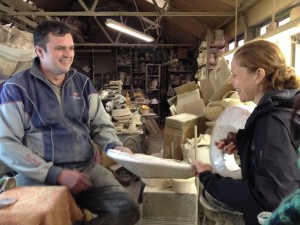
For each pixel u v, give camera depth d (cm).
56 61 171
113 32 1164
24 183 164
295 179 97
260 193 99
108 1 1048
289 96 109
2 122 164
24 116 170
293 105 103
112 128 205
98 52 1177
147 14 627
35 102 171
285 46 257
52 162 171
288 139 101
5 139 162
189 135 302
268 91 116
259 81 121
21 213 111
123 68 1191
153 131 850
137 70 1179
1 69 271
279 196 95
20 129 168
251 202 109
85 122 193
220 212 179
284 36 216
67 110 181
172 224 211
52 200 124
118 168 403
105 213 173
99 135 198
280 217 60
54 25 170
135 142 449
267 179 99
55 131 174
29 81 174
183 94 373
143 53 1195
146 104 852
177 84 1159
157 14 625
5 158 162
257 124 112
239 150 122
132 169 156
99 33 1167
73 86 189
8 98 166
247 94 127
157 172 148
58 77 181
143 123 569
